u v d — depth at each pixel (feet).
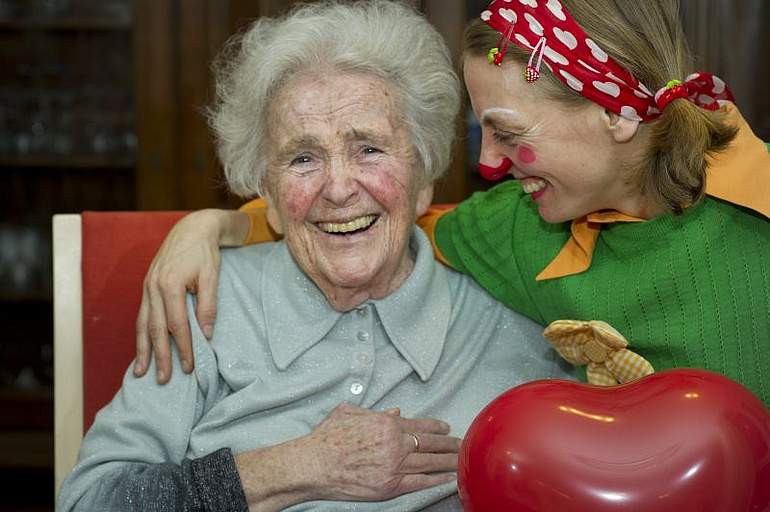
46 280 11.78
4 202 11.75
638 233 4.87
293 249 5.15
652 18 4.60
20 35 11.57
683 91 4.53
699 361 4.81
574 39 4.47
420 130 5.15
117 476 4.84
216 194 11.24
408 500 4.92
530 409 4.06
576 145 4.62
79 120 11.59
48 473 11.96
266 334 5.26
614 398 4.08
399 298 5.30
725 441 3.84
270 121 5.07
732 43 10.64
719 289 4.75
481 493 4.05
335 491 4.79
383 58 4.98
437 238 5.75
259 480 4.75
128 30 11.39
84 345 5.94
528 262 5.31
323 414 5.17
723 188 4.66
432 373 5.28
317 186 4.98
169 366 5.12
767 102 10.71
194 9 11.06
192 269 5.30
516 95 4.58
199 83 11.13
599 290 5.04
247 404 5.10
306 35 4.98
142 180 11.32
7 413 11.73
